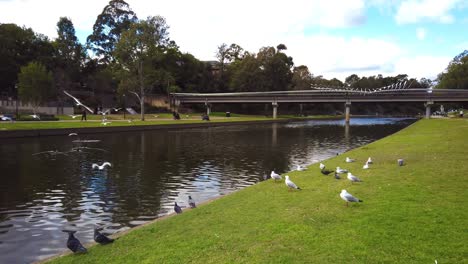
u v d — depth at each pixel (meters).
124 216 17.28
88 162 32.22
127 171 28.23
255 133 67.38
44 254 13.05
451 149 29.34
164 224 12.84
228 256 9.42
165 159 34.53
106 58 132.62
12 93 94.62
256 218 12.85
